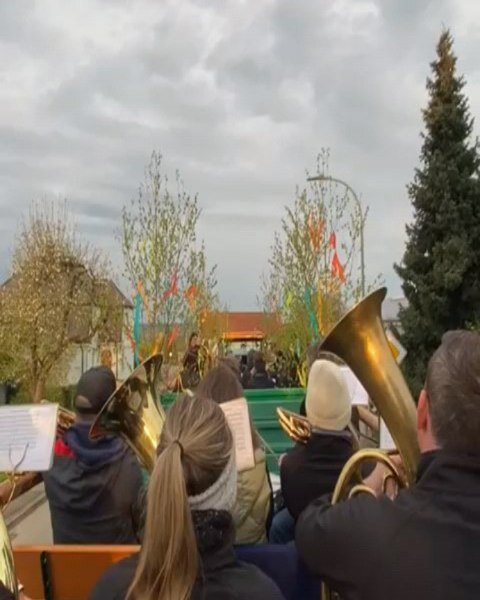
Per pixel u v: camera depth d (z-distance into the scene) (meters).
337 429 3.20
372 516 1.71
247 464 2.97
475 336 1.77
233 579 1.81
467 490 1.64
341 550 1.72
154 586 1.69
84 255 24.50
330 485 3.13
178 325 16.22
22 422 2.98
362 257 18.66
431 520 1.64
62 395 23.98
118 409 3.15
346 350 2.75
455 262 26.27
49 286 23.06
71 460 3.43
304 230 18.19
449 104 28.14
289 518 3.85
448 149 27.92
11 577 2.10
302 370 13.70
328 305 17.38
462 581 1.58
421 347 26.66
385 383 2.63
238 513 3.17
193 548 1.71
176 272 16.22
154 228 16.17
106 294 23.84
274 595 1.82
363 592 1.67
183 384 10.77
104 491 3.34
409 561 1.62
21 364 21.91
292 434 3.29
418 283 26.98
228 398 3.42
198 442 1.82
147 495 1.82
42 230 24.19
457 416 1.64
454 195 27.34
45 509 6.20
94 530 3.38
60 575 2.96
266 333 28.16
